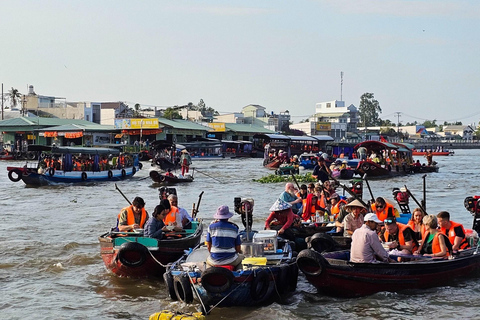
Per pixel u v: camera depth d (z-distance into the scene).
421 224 11.98
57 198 27.77
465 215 21.22
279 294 10.78
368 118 182.12
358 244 10.71
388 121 187.12
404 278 10.81
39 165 36.25
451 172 48.41
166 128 76.12
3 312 10.43
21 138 77.81
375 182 36.88
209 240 10.23
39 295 11.37
